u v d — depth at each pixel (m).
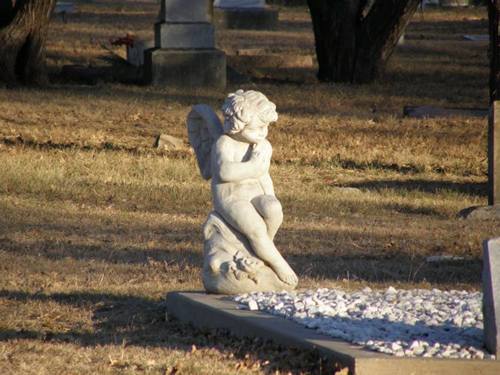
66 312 11.94
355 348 9.04
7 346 10.22
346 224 19.00
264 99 11.38
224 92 36.41
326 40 40.66
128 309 12.11
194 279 13.98
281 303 10.68
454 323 10.02
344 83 39.94
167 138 27.50
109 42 47.00
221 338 10.42
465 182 24.44
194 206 20.61
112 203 20.58
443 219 19.88
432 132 29.84
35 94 34.25
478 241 17.28
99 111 31.72
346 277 14.33
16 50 36.91
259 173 11.43
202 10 38.00
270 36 53.41
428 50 49.91
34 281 13.79
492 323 8.92
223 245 11.49
